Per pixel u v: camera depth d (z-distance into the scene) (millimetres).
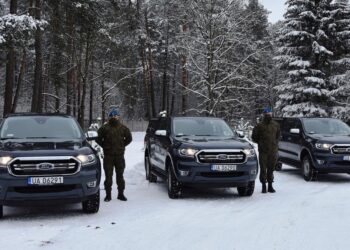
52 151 7492
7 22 18500
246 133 26906
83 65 34562
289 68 35000
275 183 12383
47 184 7289
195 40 25281
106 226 7227
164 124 11586
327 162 12227
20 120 9094
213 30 24797
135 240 6383
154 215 8070
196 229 7004
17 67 44656
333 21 33594
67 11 24688
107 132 9594
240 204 9141
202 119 11383
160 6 43094
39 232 6852
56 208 8734
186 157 9453
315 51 32562
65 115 9570
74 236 6613
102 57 38062
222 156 9406
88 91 53250
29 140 8297
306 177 12891
